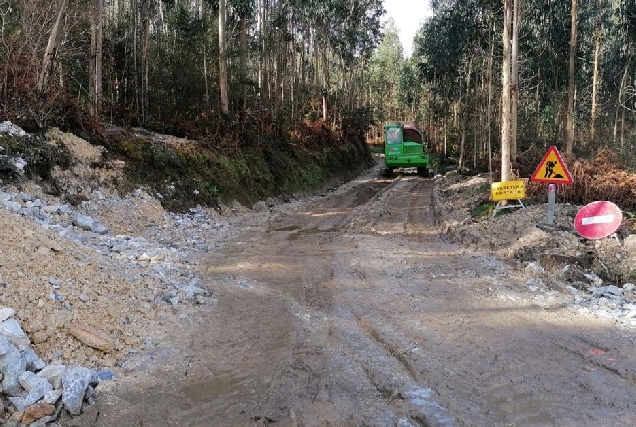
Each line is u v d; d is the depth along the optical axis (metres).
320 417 3.73
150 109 19.34
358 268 8.36
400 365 4.64
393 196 20.66
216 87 21.67
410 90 58.50
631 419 3.65
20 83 11.80
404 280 7.59
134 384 4.27
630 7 30.78
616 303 6.42
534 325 5.63
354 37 37.38
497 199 11.67
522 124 35.97
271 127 22.88
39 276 5.26
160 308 5.83
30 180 10.30
